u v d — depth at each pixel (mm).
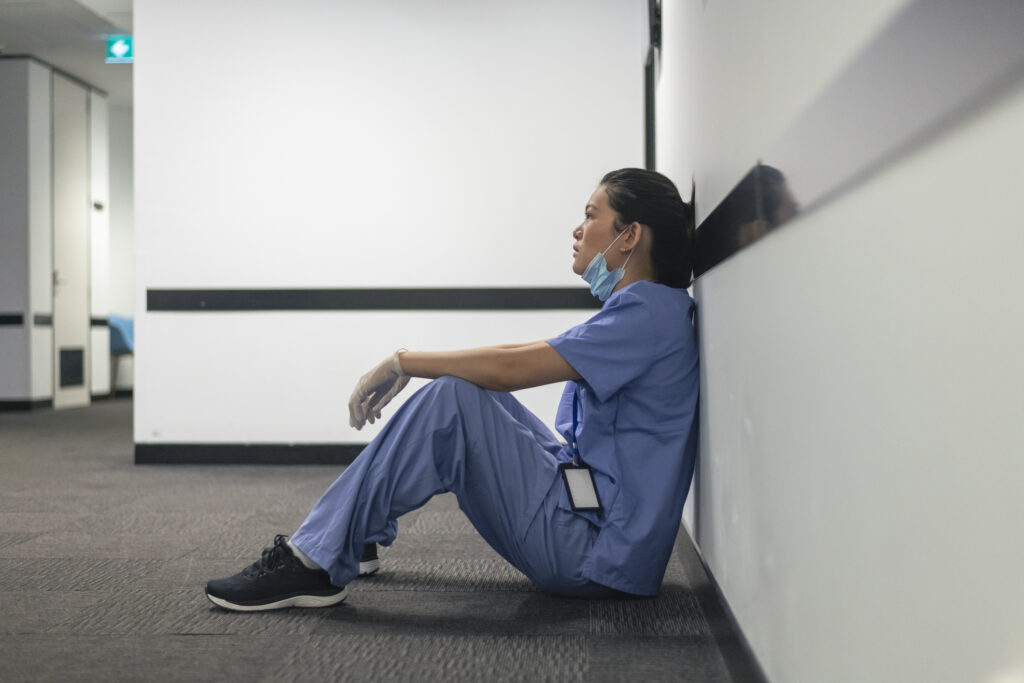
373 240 3938
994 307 445
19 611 1645
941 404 519
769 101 1019
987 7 433
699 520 1759
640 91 3867
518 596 1765
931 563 541
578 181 3889
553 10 3895
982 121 448
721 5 1419
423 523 2623
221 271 3961
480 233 3916
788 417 946
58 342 7645
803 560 885
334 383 3947
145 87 3973
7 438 5184
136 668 1335
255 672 1321
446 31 3922
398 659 1382
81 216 7961
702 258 1662
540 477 1640
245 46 3963
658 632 1522
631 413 1651
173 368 3980
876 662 653
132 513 2746
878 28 604
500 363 1588
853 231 691
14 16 6203
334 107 3947
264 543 2291
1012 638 438
